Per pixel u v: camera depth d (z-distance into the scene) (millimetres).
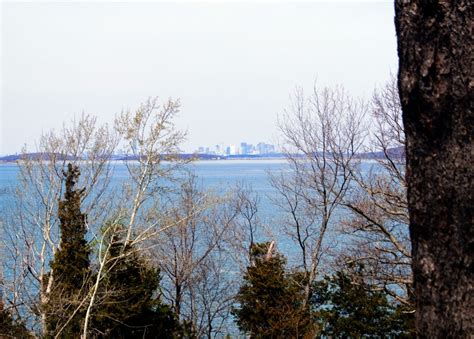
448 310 2371
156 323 18234
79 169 20625
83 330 17375
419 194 2486
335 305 17094
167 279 27953
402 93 2555
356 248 25016
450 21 2346
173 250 25703
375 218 17375
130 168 18422
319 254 23562
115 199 25906
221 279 28188
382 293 16922
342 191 21203
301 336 16219
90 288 16781
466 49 2324
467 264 2328
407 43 2496
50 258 23609
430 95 2412
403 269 17625
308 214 30156
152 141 18422
